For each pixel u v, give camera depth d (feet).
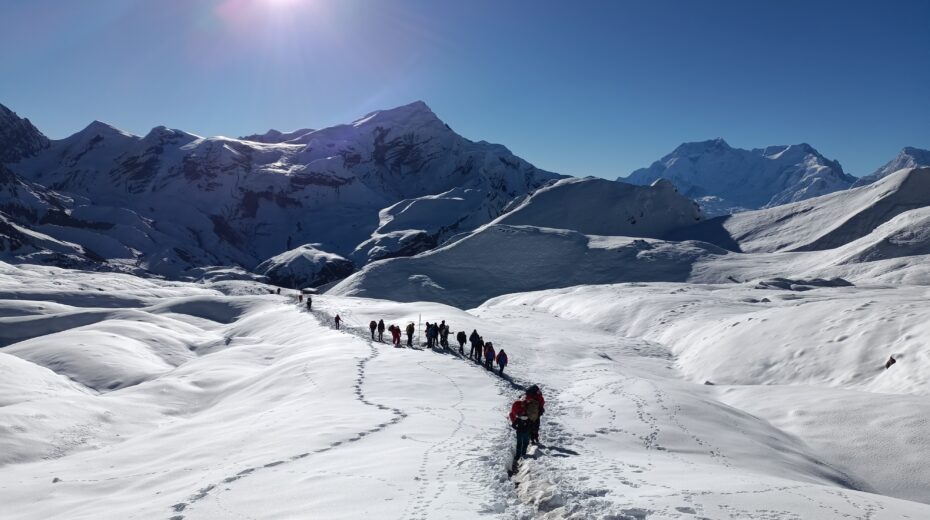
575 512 24.26
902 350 87.35
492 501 27.04
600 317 194.70
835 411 68.90
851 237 437.99
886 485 52.70
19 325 233.96
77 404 84.38
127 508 32.78
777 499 26.09
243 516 27.09
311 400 67.10
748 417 66.64
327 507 26.58
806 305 128.98
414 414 54.29
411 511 24.98
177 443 57.52
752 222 552.82
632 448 44.21
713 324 144.77
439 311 179.22
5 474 50.47
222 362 123.03
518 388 74.38
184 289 524.52
